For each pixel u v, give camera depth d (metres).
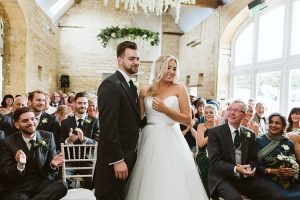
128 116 2.24
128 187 2.51
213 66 10.44
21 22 7.38
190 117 2.51
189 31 13.20
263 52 8.23
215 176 2.92
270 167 3.02
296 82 6.84
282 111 7.24
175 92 2.55
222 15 9.80
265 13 8.10
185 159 2.56
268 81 7.98
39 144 2.79
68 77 12.62
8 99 5.51
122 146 2.22
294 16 6.93
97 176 2.23
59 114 4.86
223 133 3.00
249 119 4.45
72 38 12.91
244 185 2.87
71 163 3.87
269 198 2.74
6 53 7.50
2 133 3.56
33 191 2.73
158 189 2.39
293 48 6.95
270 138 3.13
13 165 2.59
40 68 9.64
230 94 10.05
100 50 13.06
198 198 2.51
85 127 4.13
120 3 13.16
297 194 2.76
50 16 11.14
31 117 2.73
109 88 2.16
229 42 10.00
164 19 14.26
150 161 2.48
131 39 7.26
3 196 2.62
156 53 14.04
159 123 2.56
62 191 2.68
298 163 3.17
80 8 12.89
